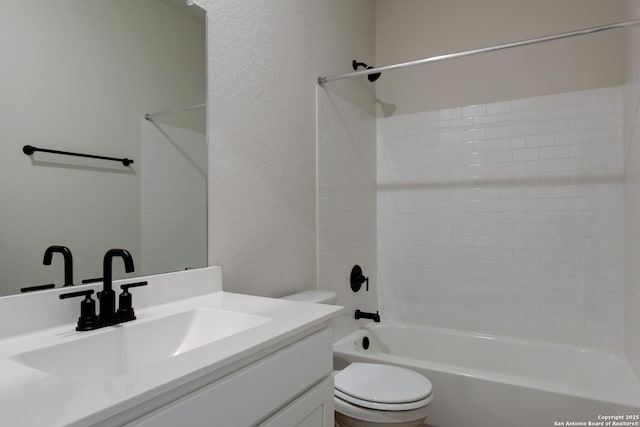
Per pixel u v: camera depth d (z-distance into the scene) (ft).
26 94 2.95
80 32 3.32
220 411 2.28
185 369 2.06
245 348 2.40
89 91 3.38
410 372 5.20
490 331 8.20
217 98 4.75
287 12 6.14
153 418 1.90
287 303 3.80
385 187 9.32
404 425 4.46
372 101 9.21
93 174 3.40
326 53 7.27
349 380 4.93
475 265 8.37
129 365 3.00
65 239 3.17
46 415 1.58
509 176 8.06
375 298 9.18
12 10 2.87
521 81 7.99
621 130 7.14
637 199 5.86
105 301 3.06
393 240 9.24
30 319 2.84
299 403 2.99
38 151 3.01
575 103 7.52
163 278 3.80
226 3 4.91
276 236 5.79
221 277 4.50
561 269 7.61
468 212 8.45
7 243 2.82
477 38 8.41
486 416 5.41
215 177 4.70
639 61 5.71
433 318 8.79
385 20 9.39
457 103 8.59
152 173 3.93
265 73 5.59
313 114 6.81
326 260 7.13
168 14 4.14
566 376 7.06
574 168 7.52
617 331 7.13
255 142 5.37
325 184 7.13
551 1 7.75
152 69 3.95
